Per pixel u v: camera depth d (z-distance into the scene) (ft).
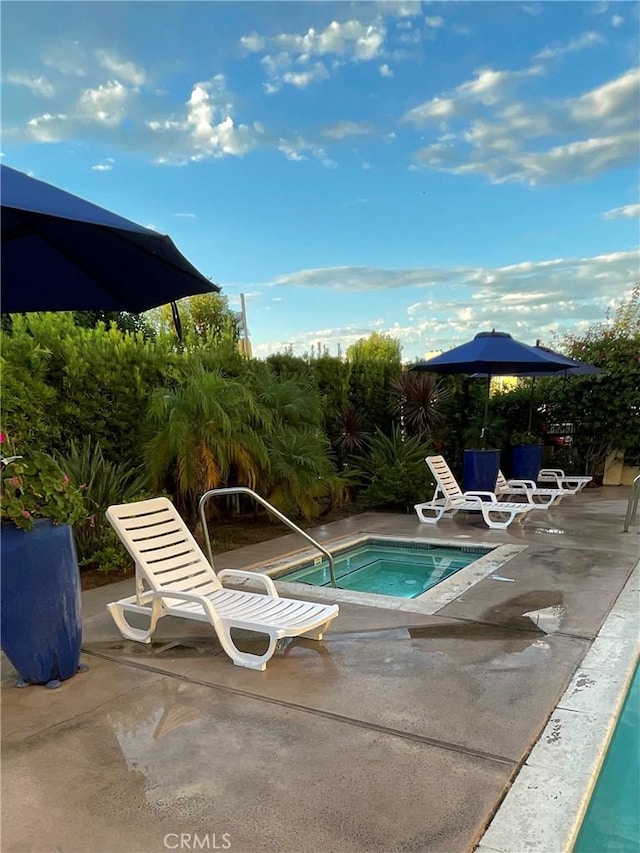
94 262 11.31
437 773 8.16
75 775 8.36
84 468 19.92
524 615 14.55
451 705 10.07
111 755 8.83
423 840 6.90
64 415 21.48
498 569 18.94
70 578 11.44
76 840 7.07
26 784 8.18
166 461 21.79
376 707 10.07
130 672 11.84
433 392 37.83
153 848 6.90
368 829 7.10
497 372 35.29
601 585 16.92
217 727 9.56
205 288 10.94
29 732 9.55
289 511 25.85
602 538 23.39
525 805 7.45
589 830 7.51
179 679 11.44
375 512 31.27
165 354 25.21
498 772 8.14
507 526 25.99
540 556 20.53
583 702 10.05
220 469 22.29
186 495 24.14
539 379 44.01
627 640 12.77
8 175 7.50
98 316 37.58
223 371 27.37
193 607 13.30
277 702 10.37
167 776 8.27
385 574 21.42
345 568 22.18
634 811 7.88
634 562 19.47
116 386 22.98
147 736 9.35
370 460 33.53
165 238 8.49
